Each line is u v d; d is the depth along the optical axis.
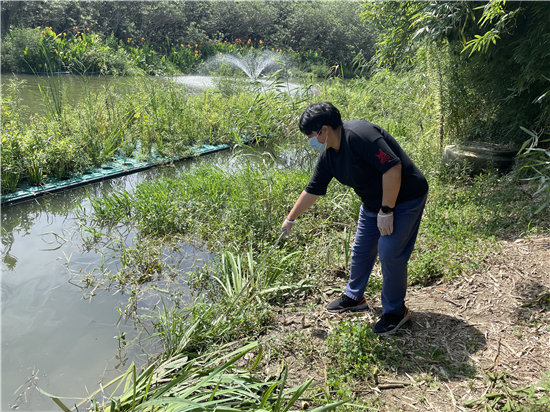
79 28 20.84
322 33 27.11
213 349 2.87
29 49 15.38
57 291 3.85
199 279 3.88
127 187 6.66
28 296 3.76
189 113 9.37
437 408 2.20
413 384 2.38
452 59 6.50
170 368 2.66
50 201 6.04
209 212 5.17
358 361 2.52
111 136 7.79
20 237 5.01
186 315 3.44
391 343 2.69
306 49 26.94
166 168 7.57
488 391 2.25
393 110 9.60
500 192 4.70
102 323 3.38
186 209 5.19
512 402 2.11
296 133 7.94
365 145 2.50
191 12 24.95
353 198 5.16
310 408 2.28
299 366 2.64
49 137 6.79
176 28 23.89
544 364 2.36
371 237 2.96
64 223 5.41
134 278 4.02
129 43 22.31
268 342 2.89
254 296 3.35
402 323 2.88
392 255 2.65
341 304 3.22
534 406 2.03
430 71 7.23
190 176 6.26
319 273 3.80
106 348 3.08
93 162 7.23
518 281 3.17
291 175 5.98
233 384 2.42
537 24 4.98
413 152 6.57
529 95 5.49
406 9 6.96
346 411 2.19
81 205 5.95
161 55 21.34
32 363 2.91
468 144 6.03
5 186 5.91
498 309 2.93
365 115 8.65
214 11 26.09
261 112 9.00
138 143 8.48
